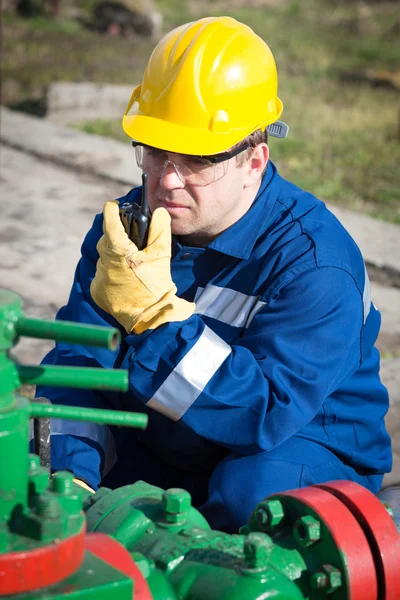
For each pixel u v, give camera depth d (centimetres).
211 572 147
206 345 224
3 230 616
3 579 122
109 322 254
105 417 134
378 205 775
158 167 243
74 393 254
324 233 247
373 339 264
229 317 248
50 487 136
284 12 2083
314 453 240
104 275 222
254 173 251
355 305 242
